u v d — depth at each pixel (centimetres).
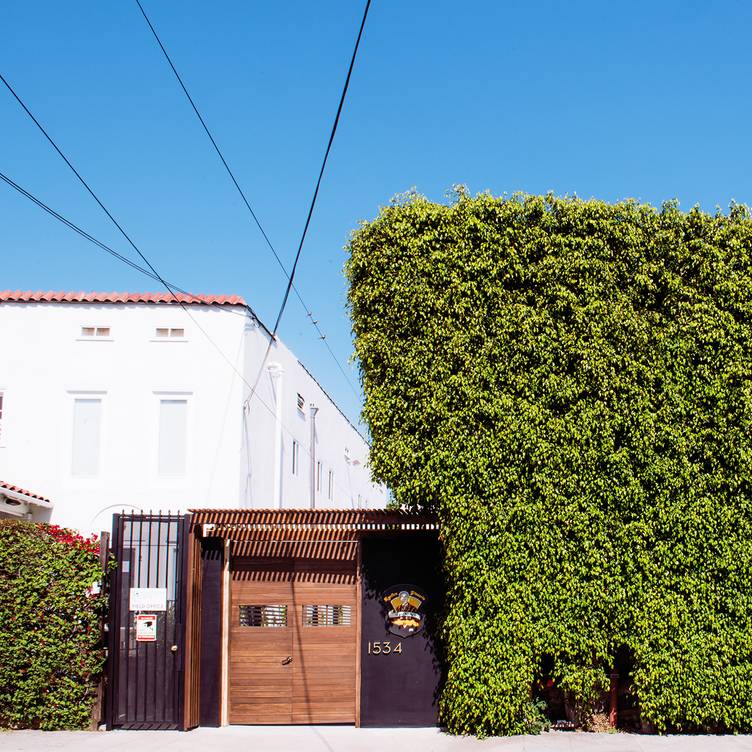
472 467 1124
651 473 1134
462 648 1112
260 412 2069
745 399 1150
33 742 1056
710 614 1118
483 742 1070
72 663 1134
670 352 1165
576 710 1147
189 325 1912
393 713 1167
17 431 1867
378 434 1162
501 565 1116
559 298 1164
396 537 1209
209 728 1157
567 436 1137
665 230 1202
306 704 1185
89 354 1900
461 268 1180
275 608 1209
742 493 1144
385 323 1180
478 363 1148
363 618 1191
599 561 1116
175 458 1864
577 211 1191
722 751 1023
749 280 1188
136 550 1312
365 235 1211
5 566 1136
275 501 2202
